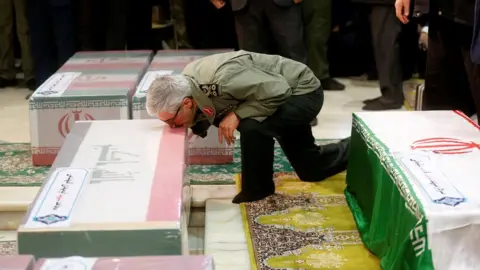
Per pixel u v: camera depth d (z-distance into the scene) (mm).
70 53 5047
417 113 3152
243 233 3029
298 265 2725
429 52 3385
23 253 2000
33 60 5070
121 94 3545
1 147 3975
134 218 2064
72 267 1742
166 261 1776
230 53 3080
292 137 3375
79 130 2906
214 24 5488
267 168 3236
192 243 3064
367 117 3104
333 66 5551
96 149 2678
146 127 2955
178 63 4172
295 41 4387
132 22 5500
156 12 6402
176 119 2887
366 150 2922
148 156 2605
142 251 2012
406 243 2260
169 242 2008
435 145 2725
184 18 5305
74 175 2396
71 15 4988
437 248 2168
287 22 4324
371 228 2793
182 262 1772
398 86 4645
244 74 2936
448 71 3350
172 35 5859
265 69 3082
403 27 5176
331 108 4699
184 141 2791
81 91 3621
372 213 2846
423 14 3406
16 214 3199
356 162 3145
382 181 2650
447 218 2166
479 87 3100
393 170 2500
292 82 3137
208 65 2947
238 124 3053
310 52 5039
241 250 2891
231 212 3215
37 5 4891
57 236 1990
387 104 4633
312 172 3494
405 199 2338
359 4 5176
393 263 2334
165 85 2834
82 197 2221
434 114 3135
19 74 5598
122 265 1758
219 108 2998
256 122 3037
